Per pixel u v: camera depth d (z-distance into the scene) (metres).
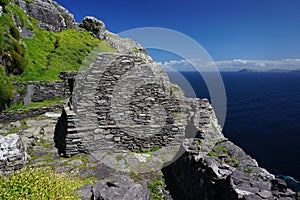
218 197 6.56
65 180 7.47
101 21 38.31
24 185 5.93
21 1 30.42
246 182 5.98
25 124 15.36
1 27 20.09
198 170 7.79
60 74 21.75
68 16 37.19
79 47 29.39
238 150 8.52
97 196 6.41
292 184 23.05
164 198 8.56
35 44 26.44
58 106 19.14
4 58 18.59
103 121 11.58
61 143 12.20
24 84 18.98
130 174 9.84
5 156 8.81
